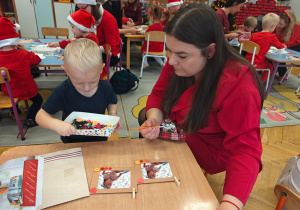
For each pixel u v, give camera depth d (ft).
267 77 10.59
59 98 3.26
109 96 3.72
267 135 7.64
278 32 11.62
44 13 16.20
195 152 3.51
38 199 2.10
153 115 3.35
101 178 2.40
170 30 2.25
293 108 9.67
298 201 3.46
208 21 2.20
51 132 6.98
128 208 2.09
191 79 3.02
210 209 2.13
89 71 2.83
